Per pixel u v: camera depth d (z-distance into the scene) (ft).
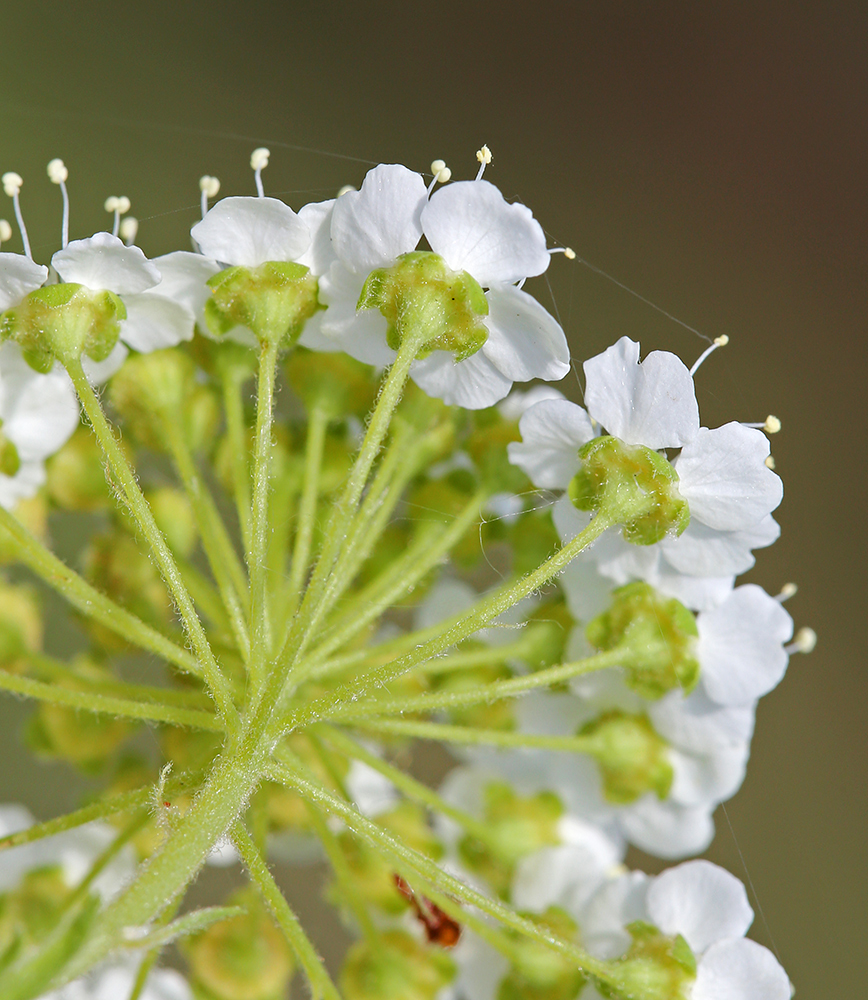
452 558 0.38
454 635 0.35
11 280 0.36
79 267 0.36
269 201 0.36
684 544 0.37
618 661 0.37
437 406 0.37
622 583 0.37
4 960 0.33
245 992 0.38
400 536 0.38
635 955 0.37
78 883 0.38
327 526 0.37
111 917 0.34
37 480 0.38
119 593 0.38
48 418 0.38
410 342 0.36
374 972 0.38
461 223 0.36
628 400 0.36
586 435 0.37
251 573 0.35
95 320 0.36
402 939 0.38
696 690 0.38
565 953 0.35
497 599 0.35
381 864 0.38
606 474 0.36
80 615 0.38
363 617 0.36
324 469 0.38
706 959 0.37
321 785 0.35
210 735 0.37
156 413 0.37
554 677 0.36
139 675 0.38
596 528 0.36
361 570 0.38
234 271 0.36
